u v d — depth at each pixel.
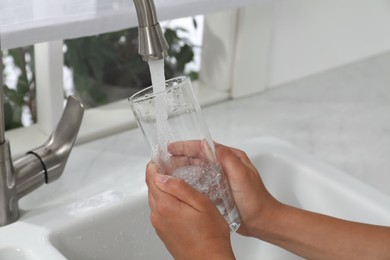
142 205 1.08
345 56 1.69
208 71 1.52
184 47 1.57
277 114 1.44
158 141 0.81
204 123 0.84
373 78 1.63
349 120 1.42
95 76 1.47
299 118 1.42
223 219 0.79
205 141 0.83
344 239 0.91
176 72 1.58
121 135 1.33
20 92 1.38
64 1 1.02
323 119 1.42
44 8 1.00
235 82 1.49
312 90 1.56
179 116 0.81
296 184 1.20
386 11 1.72
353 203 1.12
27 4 0.98
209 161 0.83
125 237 1.08
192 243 0.78
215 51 1.48
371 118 1.43
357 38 1.69
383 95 1.54
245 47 1.45
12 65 1.36
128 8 1.09
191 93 0.82
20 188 0.99
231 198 0.86
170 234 0.80
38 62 1.22
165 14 1.13
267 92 1.54
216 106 1.47
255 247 1.22
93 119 1.35
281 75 1.57
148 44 0.73
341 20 1.62
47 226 1.00
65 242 1.01
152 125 0.80
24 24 0.99
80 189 1.13
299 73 1.61
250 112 1.45
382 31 1.74
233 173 0.90
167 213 0.78
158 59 0.75
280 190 1.23
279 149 1.24
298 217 0.92
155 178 0.79
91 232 1.03
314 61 1.62
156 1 1.11
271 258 1.21
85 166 1.20
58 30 1.03
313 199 1.18
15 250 0.95
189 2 1.15
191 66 1.61
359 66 1.69
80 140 1.30
